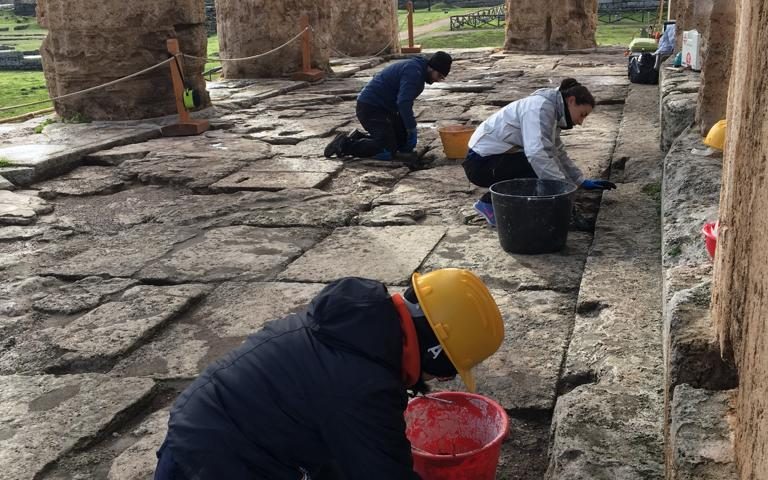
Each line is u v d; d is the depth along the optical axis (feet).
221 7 49.26
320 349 6.68
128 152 29.58
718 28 19.95
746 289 6.75
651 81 41.65
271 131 33.50
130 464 10.98
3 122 37.45
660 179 22.50
